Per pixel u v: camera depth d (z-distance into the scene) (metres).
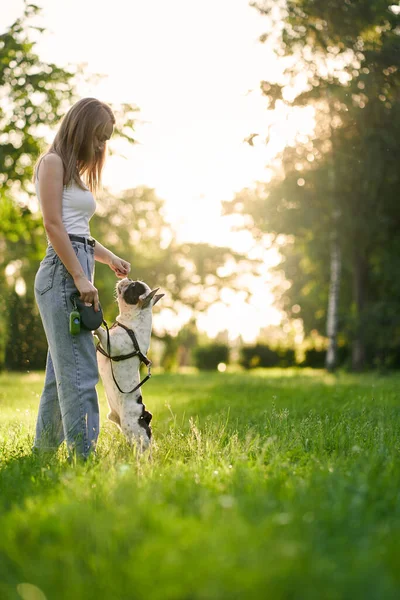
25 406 8.30
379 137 14.10
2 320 13.70
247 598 1.86
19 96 13.25
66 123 4.62
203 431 5.62
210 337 56.69
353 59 11.43
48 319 4.51
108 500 2.88
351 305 28.06
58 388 4.50
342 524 2.52
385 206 22.34
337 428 5.43
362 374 23.50
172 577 1.97
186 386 14.63
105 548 2.27
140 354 4.73
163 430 5.89
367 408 7.43
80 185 4.61
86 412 4.47
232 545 2.16
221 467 3.80
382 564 2.11
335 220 22.64
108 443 4.72
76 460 3.99
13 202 15.46
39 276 4.56
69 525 2.45
